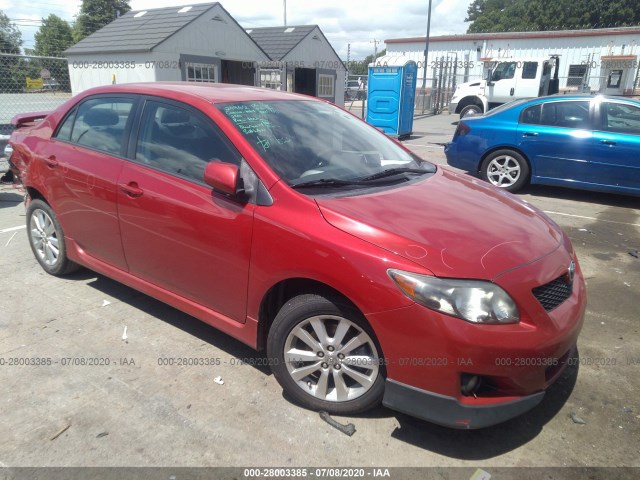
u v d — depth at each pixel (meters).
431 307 2.23
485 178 8.10
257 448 2.48
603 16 53.28
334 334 2.63
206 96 3.26
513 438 2.61
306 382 2.76
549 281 2.46
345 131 3.62
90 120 3.82
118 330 3.54
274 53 20.86
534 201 7.50
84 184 3.63
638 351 3.44
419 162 3.78
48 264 4.34
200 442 2.51
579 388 3.03
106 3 49.16
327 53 23.33
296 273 2.55
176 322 3.67
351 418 2.71
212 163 2.76
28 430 2.56
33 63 13.38
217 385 2.96
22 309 3.80
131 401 2.79
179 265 3.14
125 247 3.47
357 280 2.36
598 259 5.17
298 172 2.89
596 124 7.14
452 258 2.33
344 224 2.49
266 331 2.89
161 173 3.19
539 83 17.80
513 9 62.31
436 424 2.47
